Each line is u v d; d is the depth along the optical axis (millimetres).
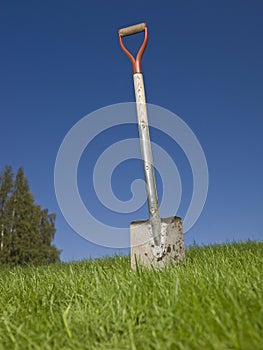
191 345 598
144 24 1403
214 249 2043
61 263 2354
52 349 667
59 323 794
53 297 985
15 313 928
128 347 640
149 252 1326
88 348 670
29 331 758
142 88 1379
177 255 1358
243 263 1203
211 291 823
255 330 602
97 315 808
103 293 931
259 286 846
